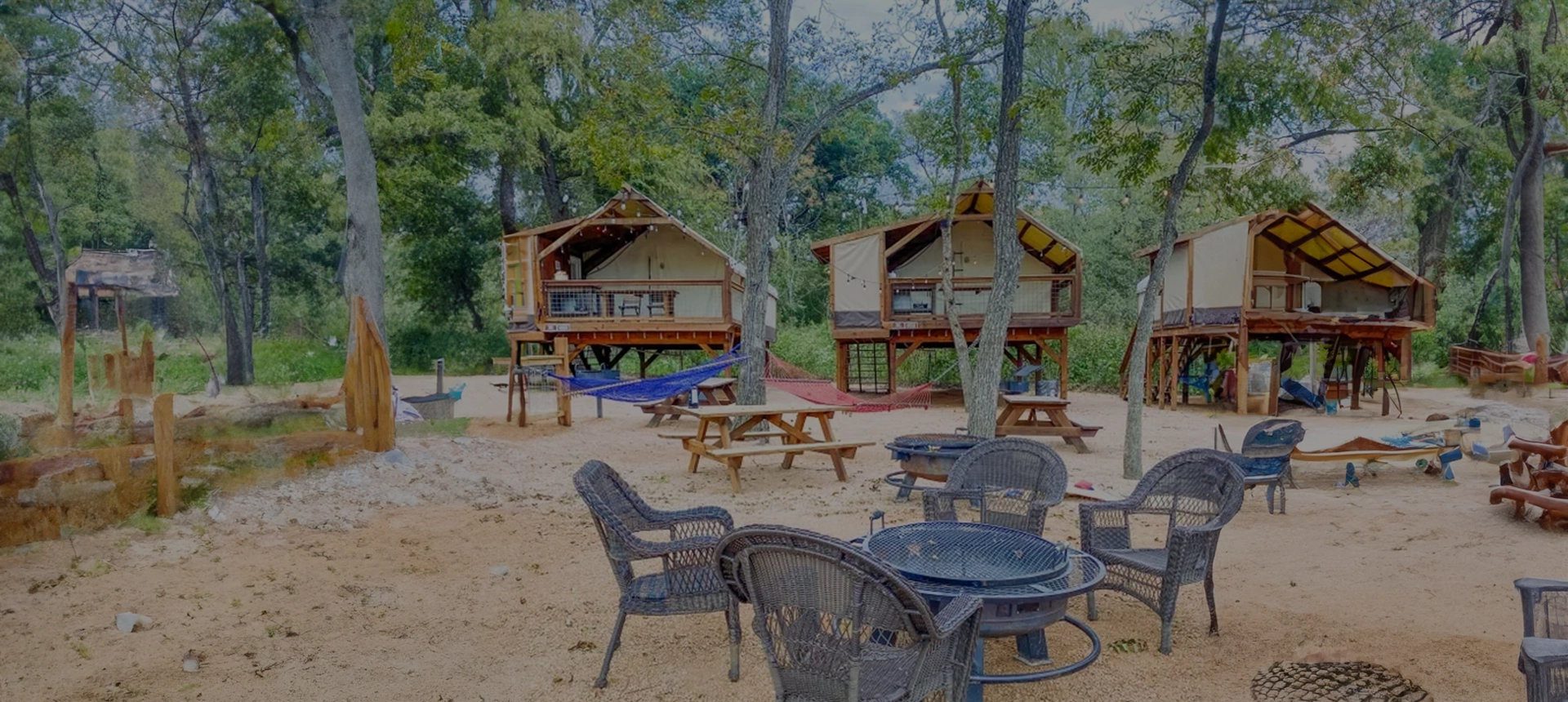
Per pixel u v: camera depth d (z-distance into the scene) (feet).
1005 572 12.69
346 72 39.88
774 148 42.93
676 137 50.93
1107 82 34.47
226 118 56.54
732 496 28.66
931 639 9.41
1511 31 68.59
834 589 9.43
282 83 59.41
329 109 64.34
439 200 102.06
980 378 33.94
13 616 15.71
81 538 20.15
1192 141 34.06
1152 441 43.55
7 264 41.57
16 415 27.45
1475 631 15.43
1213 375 65.46
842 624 10.08
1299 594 17.62
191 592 17.30
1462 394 70.90
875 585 9.17
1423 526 22.97
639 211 60.59
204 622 15.84
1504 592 17.53
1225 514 14.89
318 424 30.96
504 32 59.47
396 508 24.99
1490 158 77.20
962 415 56.54
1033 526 16.37
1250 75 33.47
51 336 41.86
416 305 126.11
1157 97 34.50
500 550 21.20
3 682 13.23
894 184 139.44
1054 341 78.23
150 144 49.57
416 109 85.40
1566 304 99.25
